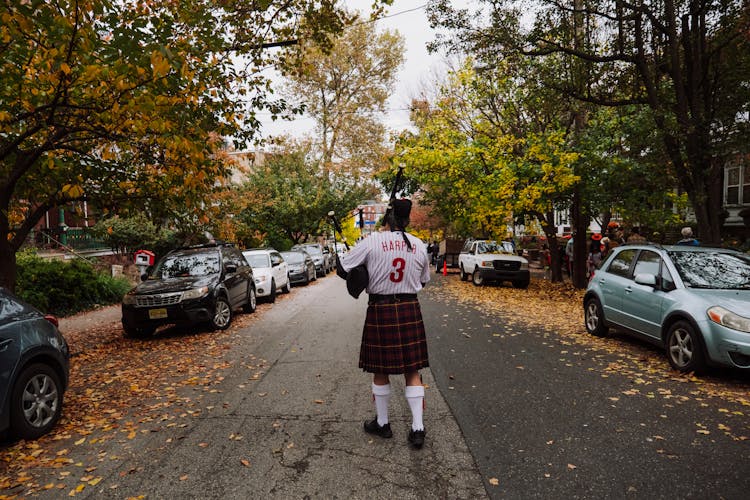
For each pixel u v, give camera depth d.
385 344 3.62
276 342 7.79
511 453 3.51
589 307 8.03
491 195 13.55
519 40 10.34
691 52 9.19
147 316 8.42
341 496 2.96
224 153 12.19
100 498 3.05
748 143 8.55
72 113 5.99
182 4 6.25
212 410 4.63
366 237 3.73
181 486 3.16
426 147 15.79
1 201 6.42
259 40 7.96
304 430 4.03
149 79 4.98
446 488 3.03
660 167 11.05
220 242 11.02
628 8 9.33
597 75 10.68
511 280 15.79
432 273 23.58
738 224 17.58
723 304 5.17
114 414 4.65
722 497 2.87
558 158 12.86
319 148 29.48
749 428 3.93
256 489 3.08
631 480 3.09
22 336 4.09
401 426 4.06
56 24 4.68
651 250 6.69
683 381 5.23
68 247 18.02
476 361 6.24
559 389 5.02
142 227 17.84
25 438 4.01
